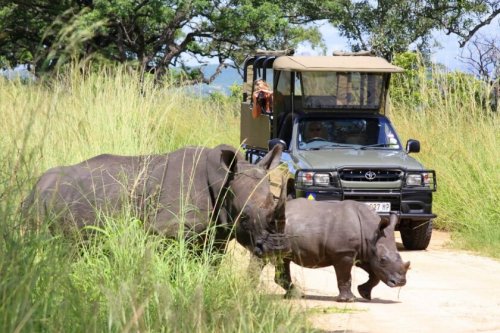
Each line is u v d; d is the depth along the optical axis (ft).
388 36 309.01
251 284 55.77
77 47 42.73
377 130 110.63
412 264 91.30
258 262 56.95
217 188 57.11
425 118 132.87
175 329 44.19
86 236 58.85
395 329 59.62
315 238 66.74
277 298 53.83
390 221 67.36
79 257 55.57
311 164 101.35
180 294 49.26
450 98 130.00
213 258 57.16
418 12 310.65
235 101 146.30
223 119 140.36
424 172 102.17
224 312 49.80
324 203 68.44
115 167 61.00
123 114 99.14
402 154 107.04
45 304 41.29
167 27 304.71
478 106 135.13
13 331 37.35
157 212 58.39
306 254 66.85
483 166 120.37
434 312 65.92
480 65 141.08
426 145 128.06
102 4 272.92
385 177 101.40
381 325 60.64
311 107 112.27
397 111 139.54
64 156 78.23
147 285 48.70
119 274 51.80
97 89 102.22
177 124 118.32
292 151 107.14
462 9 307.37
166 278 52.44
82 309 43.57
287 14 328.08
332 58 115.34
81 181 59.88
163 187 58.75
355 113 112.88
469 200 116.16
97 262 54.13
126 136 95.40
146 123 100.42
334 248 66.69
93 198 59.16
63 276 44.75
